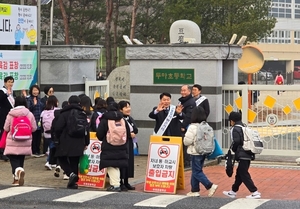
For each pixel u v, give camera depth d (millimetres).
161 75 16703
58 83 17828
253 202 10844
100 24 49844
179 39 18156
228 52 16609
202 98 14953
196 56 16297
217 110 16219
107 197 11445
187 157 14453
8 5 16734
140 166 15383
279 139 16078
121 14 43812
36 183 13211
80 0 44312
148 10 44125
